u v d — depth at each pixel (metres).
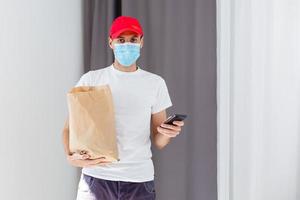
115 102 1.53
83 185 1.55
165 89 1.64
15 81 1.85
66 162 2.11
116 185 1.51
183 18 2.00
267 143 1.95
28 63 1.90
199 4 1.94
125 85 1.55
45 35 1.99
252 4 1.91
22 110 1.88
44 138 1.99
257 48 1.92
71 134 1.41
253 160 1.92
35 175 1.94
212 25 1.93
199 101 1.96
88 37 2.19
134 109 1.53
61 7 2.07
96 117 1.39
